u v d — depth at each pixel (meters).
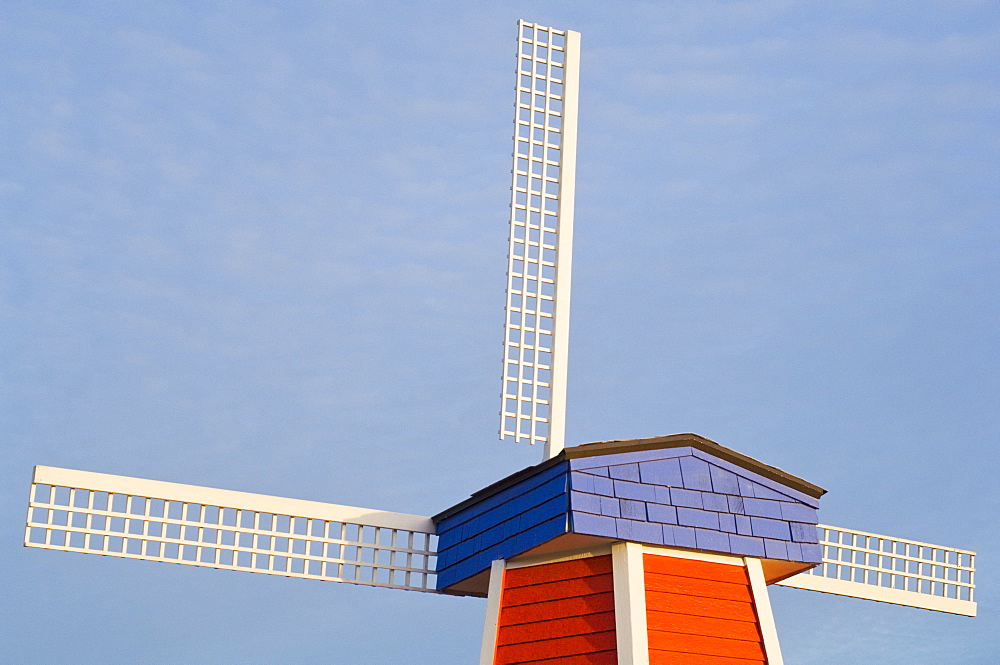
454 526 20.41
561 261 20.56
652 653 17.36
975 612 23.17
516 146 20.91
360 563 20.52
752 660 17.83
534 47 21.42
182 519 19.97
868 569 22.62
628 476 17.98
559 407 20.02
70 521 19.52
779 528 18.64
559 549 18.34
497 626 18.39
